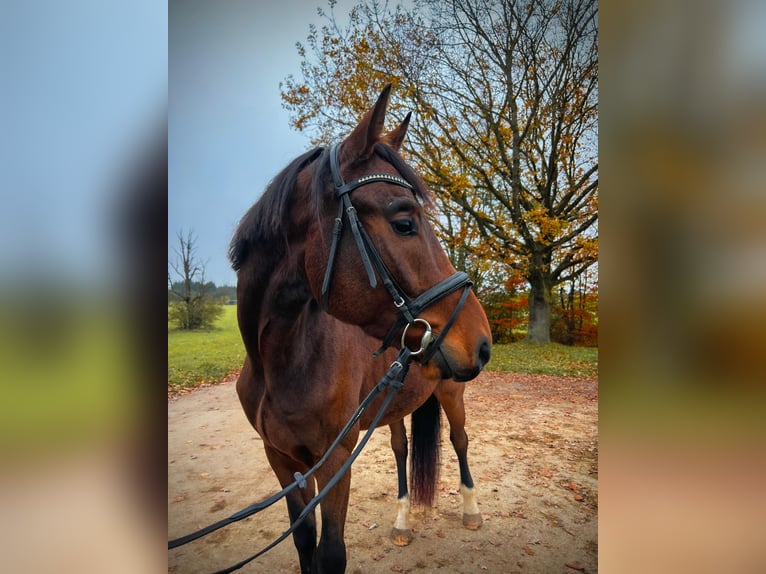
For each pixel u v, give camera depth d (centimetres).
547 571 233
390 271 143
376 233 143
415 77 783
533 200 825
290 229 163
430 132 816
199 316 996
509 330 887
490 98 789
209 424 494
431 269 149
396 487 340
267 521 292
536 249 821
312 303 180
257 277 171
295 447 179
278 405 175
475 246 830
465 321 150
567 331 852
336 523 173
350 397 185
